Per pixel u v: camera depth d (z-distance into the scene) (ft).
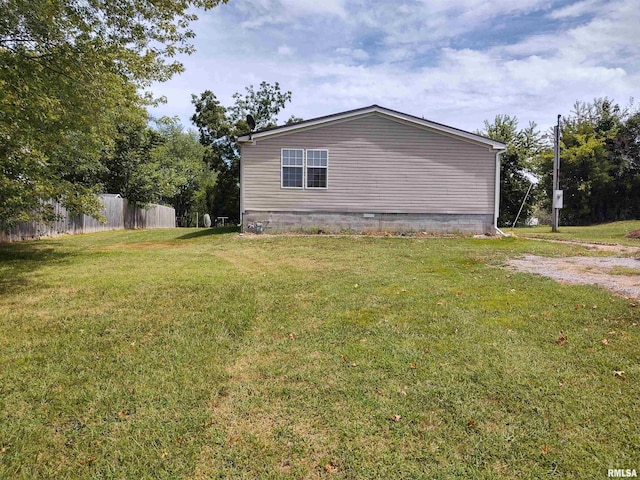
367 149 41.01
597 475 6.18
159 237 44.80
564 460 6.51
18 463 6.60
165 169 100.89
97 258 27.84
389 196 41.39
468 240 36.94
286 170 40.68
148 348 11.26
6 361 10.40
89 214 32.94
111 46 25.20
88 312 14.64
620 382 8.89
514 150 79.97
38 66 21.85
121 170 75.00
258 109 78.79
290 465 6.54
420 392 8.64
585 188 80.23
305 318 13.70
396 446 6.95
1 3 19.06
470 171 41.73
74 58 22.52
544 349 10.71
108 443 7.13
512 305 14.66
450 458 6.63
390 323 12.96
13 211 27.45
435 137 41.34
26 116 21.74
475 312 13.94
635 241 37.14
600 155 80.23
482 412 7.88
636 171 80.23
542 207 91.86
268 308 14.96
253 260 26.32
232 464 6.58
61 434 7.39
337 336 11.96
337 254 28.35
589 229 58.59
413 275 20.63
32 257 28.55
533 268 22.31
